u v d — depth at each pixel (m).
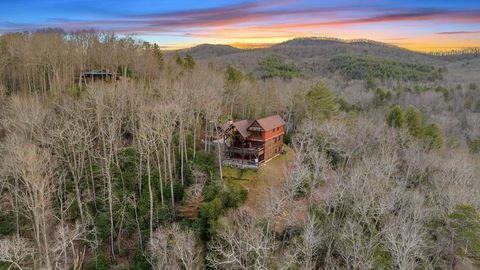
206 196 46.41
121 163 54.56
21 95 66.94
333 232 39.72
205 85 69.06
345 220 41.66
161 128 49.53
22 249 37.75
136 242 46.16
